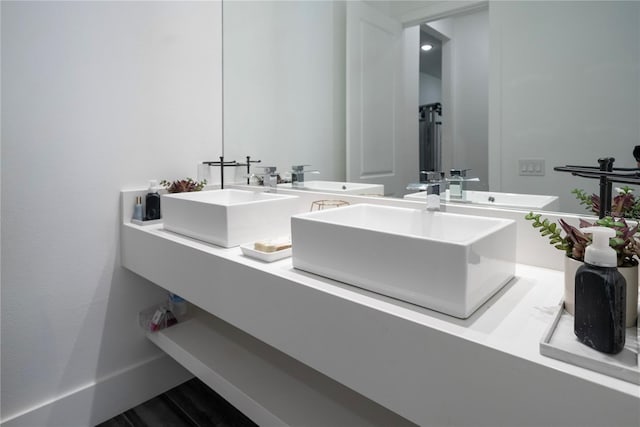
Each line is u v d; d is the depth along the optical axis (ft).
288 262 4.05
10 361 5.19
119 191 6.04
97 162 5.79
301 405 4.36
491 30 4.16
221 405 6.43
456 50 4.41
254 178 6.89
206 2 7.00
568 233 2.72
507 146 4.09
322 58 5.78
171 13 6.49
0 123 4.91
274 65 6.42
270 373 5.01
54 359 5.57
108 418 6.11
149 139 6.31
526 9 3.92
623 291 2.14
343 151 5.60
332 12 5.64
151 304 6.59
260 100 6.66
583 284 2.21
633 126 3.36
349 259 3.30
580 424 2.01
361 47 5.29
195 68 6.86
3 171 4.99
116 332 6.20
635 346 2.19
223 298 4.27
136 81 6.11
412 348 2.65
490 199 4.23
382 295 3.10
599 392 1.94
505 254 3.30
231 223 4.66
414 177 4.79
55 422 5.58
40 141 5.24
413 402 2.68
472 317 2.71
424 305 2.86
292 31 6.15
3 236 5.04
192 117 6.85
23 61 5.03
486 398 2.33
